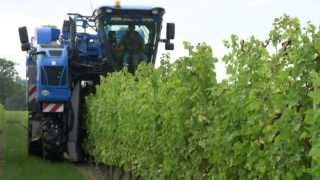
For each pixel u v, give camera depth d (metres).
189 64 12.79
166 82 15.21
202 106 12.30
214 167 11.72
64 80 30.83
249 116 9.69
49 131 30.84
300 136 8.17
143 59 29.67
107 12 29.12
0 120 71.25
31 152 33.88
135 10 29.33
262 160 9.17
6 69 184.50
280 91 8.64
